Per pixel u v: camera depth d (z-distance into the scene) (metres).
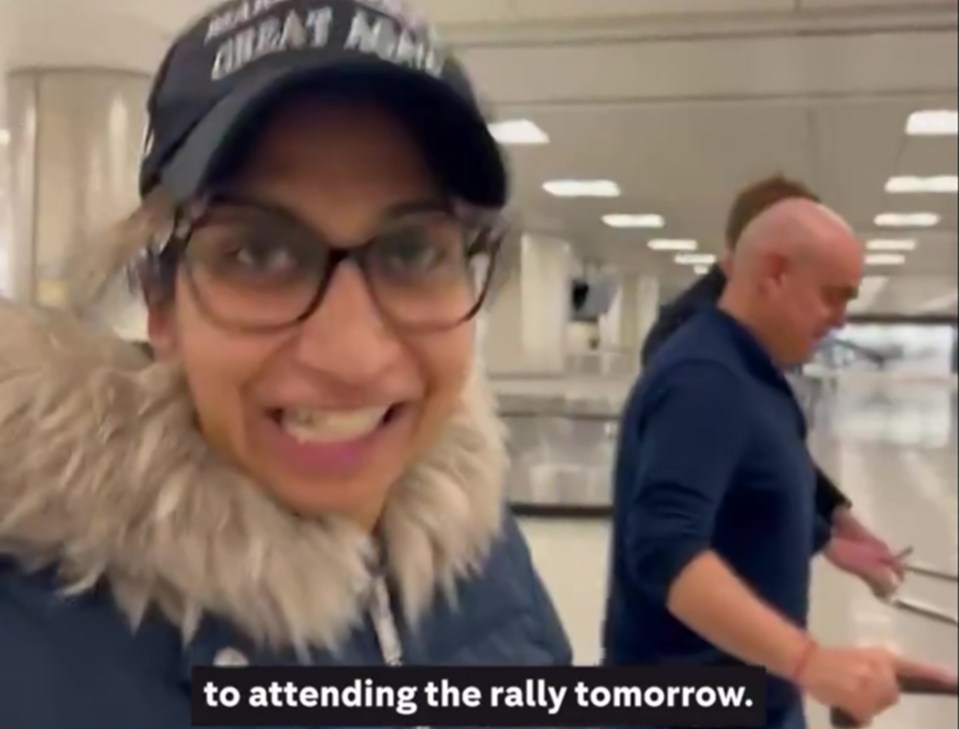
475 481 0.62
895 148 3.01
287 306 0.47
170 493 0.48
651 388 0.83
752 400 0.82
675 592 0.79
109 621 0.47
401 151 0.49
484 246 0.53
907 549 1.82
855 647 0.82
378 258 0.48
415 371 0.51
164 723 0.46
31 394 0.47
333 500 0.51
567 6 1.88
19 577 0.47
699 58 2.25
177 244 0.48
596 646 0.85
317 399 0.48
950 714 0.84
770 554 0.82
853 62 2.33
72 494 0.47
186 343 0.48
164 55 0.52
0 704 0.44
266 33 0.48
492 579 0.63
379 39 0.49
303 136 0.47
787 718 0.79
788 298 0.85
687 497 0.80
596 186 2.79
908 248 3.58
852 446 2.56
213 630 0.49
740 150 2.81
